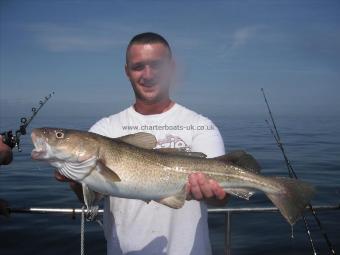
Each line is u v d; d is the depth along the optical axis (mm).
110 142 979
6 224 2270
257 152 5270
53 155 966
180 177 982
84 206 1079
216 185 938
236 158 1024
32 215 2434
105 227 1054
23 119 1335
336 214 2496
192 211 1004
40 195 2902
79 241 2055
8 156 1144
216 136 1056
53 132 971
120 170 962
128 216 1001
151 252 976
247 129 10875
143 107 1070
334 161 4457
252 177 1011
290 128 11453
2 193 2971
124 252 993
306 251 1956
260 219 2383
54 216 2424
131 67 1042
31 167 4141
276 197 1007
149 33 1042
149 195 975
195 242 987
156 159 983
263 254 1921
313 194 971
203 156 1004
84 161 957
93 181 967
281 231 2205
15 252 1926
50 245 2008
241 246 2008
